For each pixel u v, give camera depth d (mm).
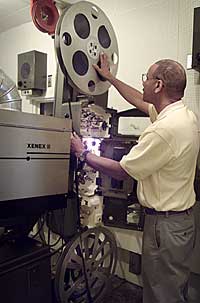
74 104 1675
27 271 1481
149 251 1395
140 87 2354
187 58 2047
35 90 3016
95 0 2602
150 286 1404
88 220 1837
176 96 1385
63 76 1662
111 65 1852
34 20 1600
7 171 1263
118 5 2475
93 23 1723
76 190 1690
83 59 1641
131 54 2408
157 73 1382
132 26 2395
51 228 1919
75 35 1587
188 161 1345
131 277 2270
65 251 1704
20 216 1378
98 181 1856
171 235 1334
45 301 1577
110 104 2506
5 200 1267
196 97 2039
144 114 1932
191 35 2061
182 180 1354
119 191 1829
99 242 1938
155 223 1368
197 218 1837
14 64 3500
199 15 1785
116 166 1374
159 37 2236
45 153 1416
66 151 1522
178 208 1340
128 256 2275
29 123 1332
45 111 3225
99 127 1820
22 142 1310
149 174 1322
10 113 1254
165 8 2197
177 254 1343
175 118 1326
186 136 1321
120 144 1775
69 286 1818
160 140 1280
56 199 1514
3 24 3408
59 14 1669
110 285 2088
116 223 1899
